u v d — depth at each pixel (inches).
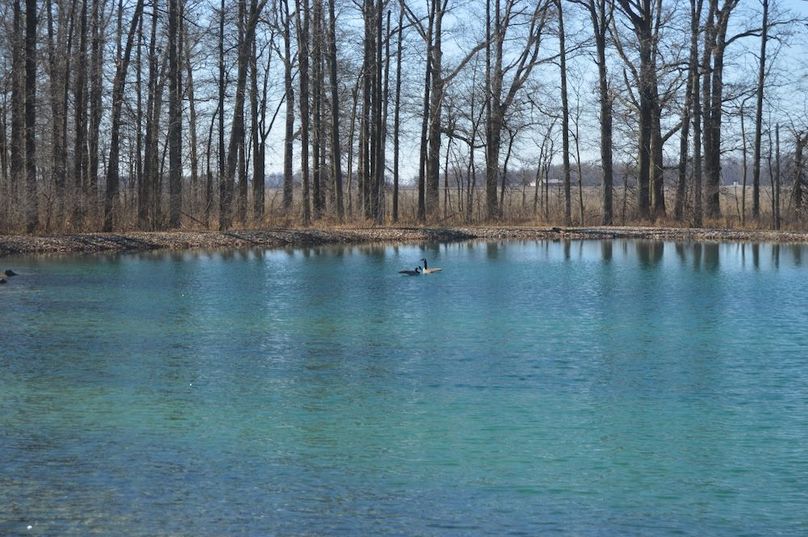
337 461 485.7
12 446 504.1
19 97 1631.4
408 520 412.8
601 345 774.5
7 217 1520.7
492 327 853.8
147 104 1763.0
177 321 874.1
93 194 1683.1
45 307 944.9
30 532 396.8
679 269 1352.1
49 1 1733.5
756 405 595.2
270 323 867.4
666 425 551.5
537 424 551.5
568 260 1478.8
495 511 423.8
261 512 419.5
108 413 569.0
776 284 1170.6
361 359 717.9
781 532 405.4
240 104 1754.4
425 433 534.0
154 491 442.0
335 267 1343.5
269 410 578.6
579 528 407.5
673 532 404.8
